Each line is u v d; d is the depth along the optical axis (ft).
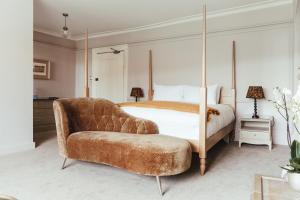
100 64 19.47
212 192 6.63
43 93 18.30
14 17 10.37
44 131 16.30
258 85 13.23
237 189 6.84
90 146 7.61
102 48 19.30
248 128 12.64
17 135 10.63
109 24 16.38
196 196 6.37
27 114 11.00
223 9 13.47
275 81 12.76
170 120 8.53
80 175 7.82
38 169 8.29
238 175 8.00
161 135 8.05
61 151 8.30
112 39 18.69
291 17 12.17
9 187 6.71
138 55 17.54
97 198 6.15
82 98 9.28
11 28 10.27
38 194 6.30
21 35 10.65
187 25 15.31
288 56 12.40
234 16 13.73
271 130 12.41
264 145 12.78
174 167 6.63
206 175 7.98
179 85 14.80
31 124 11.19
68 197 6.16
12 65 10.35
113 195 6.36
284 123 12.59
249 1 12.39
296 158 3.81
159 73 16.63
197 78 15.19
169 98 14.20
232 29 13.84
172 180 7.51
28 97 11.02
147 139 7.28
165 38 16.25
